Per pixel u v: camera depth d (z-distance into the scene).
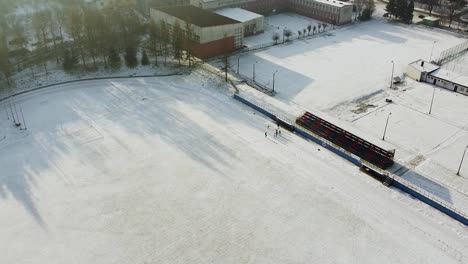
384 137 58.88
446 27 112.69
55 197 45.22
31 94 67.25
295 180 48.94
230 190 46.91
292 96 70.31
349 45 96.81
